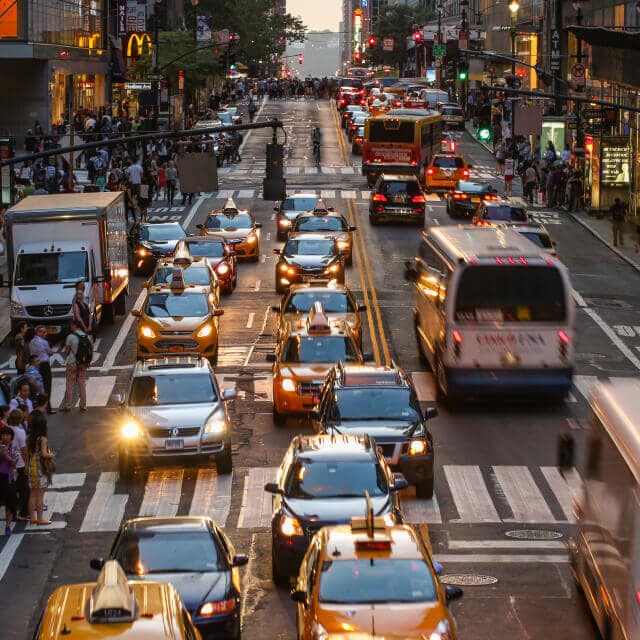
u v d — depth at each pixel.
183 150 130.25
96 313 73.62
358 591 27.41
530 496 45.28
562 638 32.03
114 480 47.97
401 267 94.25
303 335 56.97
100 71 189.25
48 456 42.72
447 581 36.50
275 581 36.16
